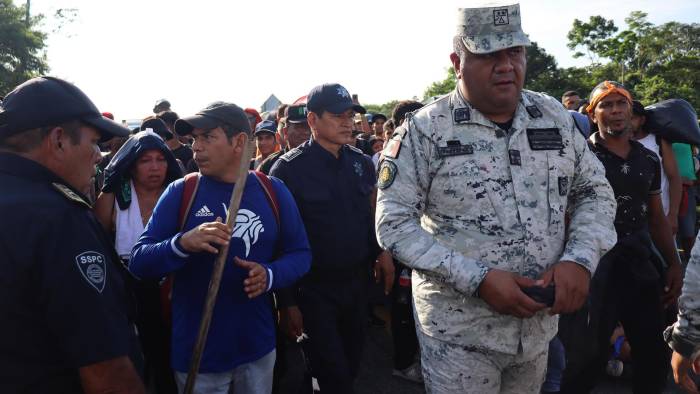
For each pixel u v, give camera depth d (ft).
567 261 6.11
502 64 6.10
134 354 5.00
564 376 9.89
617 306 9.77
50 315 4.30
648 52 175.73
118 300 4.74
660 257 10.23
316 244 9.85
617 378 12.80
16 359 4.33
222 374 7.61
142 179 10.35
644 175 9.91
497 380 6.67
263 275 7.43
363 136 23.02
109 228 10.34
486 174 6.30
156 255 7.04
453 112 6.48
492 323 6.41
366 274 10.73
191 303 7.56
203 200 7.64
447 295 6.54
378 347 15.28
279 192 8.23
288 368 13.96
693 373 5.91
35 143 4.67
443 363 6.63
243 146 7.79
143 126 15.96
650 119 13.16
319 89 10.18
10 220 4.27
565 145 6.56
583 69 177.68
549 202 6.42
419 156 6.48
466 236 6.34
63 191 4.62
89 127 4.93
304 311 9.90
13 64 102.12
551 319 6.79
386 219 6.42
